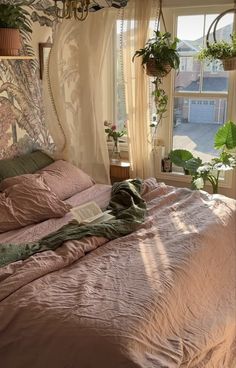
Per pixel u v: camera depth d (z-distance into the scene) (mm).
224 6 3701
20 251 2186
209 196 2992
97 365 1505
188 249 2182
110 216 2625
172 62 3617
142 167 4113
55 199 2898
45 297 1760
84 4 2605
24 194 2811
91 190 3371
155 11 3816
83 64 3715
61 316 1648
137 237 2344
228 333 2037
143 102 3951
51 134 3732
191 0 3697
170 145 4293
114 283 1864
